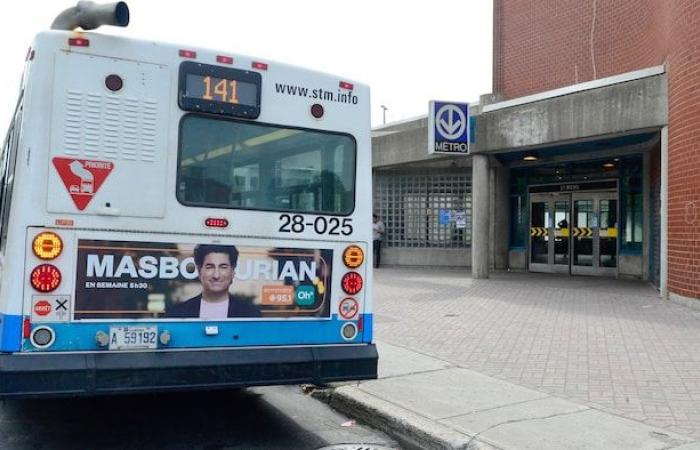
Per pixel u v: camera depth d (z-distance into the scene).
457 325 10.07
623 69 16.42
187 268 5.00
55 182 4.63
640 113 12.52
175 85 5.04
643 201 16.23
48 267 4.58
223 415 6.30
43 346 4.55
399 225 21.38
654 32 14.44
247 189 5.27
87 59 4.77
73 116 4.70
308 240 5.48
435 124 15.53
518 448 4.90
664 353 7.95
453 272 19.30
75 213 4.68
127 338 4.77
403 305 12.17
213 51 5.18
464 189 20.75
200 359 4.93
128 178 4.85
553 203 19.03
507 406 5.98
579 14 17.81
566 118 13.86
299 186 5.49
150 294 4.88
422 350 8.38
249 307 5.22
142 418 6.13
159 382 4.77
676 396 6.22
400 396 6.34
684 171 11.30
